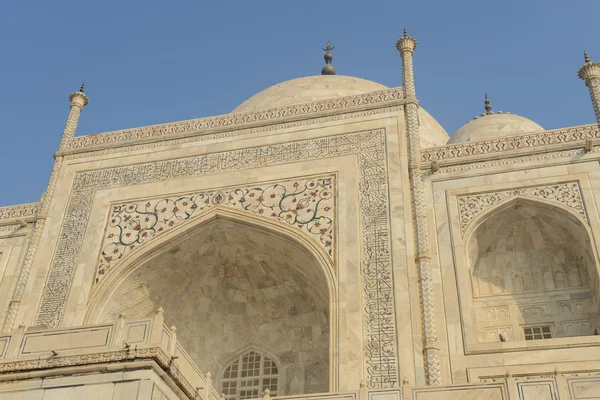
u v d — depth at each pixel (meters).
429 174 33.72
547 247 32.78
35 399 20.55
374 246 31.62
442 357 28.22
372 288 30.39
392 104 36.38
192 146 38.03
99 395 20.14
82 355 20.94
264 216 33.94
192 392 22.28
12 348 22.11
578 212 30.77
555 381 21.38
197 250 35.81
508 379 21.80
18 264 36.25
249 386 35.47
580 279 31.94
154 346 20.62
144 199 36.50
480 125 40.88
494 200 32.16
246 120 38.31
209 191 35.78
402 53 38.72
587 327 30.62
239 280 37.03
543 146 33.12
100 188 37.69
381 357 28.45
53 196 38.00
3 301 34.84
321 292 33.94
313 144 36.09
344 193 33.72
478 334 31.34
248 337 36.91
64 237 36.22
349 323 29.59
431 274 30.39
